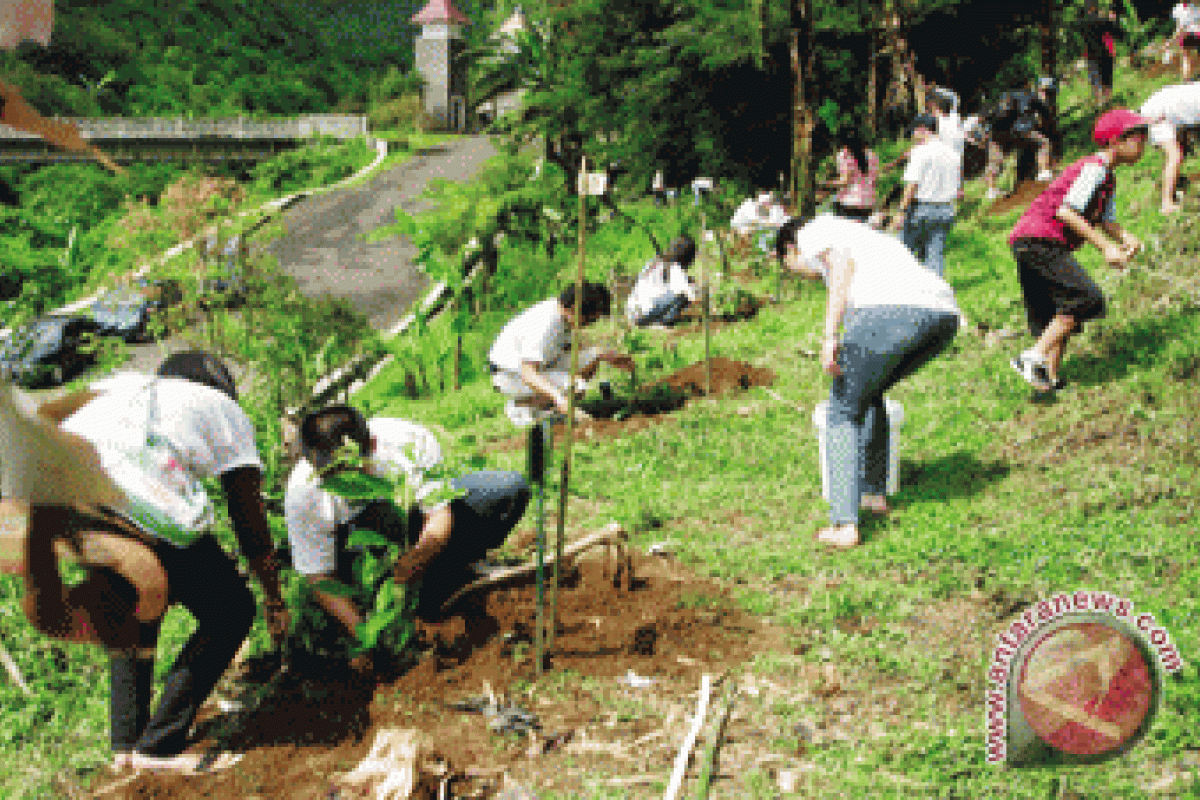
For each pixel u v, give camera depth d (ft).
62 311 61.05
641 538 17.85
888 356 16.03
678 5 60.75
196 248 24.44
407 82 225.97
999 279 32.35
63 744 12.67
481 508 14.70
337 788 11.03
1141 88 50.70
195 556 11.53
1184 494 15.92
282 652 14.07
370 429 14.01
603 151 67.72
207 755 11.94
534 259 45.60
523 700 12.69
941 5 60.29
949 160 29.94
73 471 4.07
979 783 10.34
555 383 22.61
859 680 12.71
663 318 36.17
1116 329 23.22
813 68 39.55
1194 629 12.28
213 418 11.39
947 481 18.71
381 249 93.40
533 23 66.69
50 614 5.26
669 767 11.23
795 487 19.72
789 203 44.06
